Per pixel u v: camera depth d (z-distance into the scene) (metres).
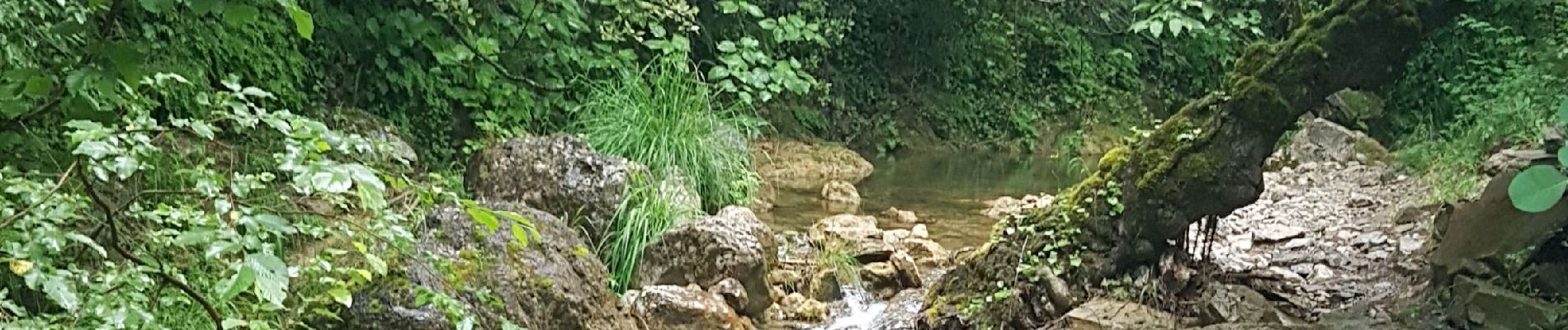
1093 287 4.92
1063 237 4.98
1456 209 4.85
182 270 3.20
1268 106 4.67
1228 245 6.23
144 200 3.55
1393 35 4.50
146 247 3.14
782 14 10.25
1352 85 4.64
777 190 8.45
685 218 5.59
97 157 2.27
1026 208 5.52
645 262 5.27
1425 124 9.80
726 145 7.21
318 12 6.48
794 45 10.62
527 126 7.20
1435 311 4.62
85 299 2.61
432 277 3.84
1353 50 4.54
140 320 2.59
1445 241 4.73
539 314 4.11
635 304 4.78
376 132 6.24
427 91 6.89
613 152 6.67
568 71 7.54
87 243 2.57
